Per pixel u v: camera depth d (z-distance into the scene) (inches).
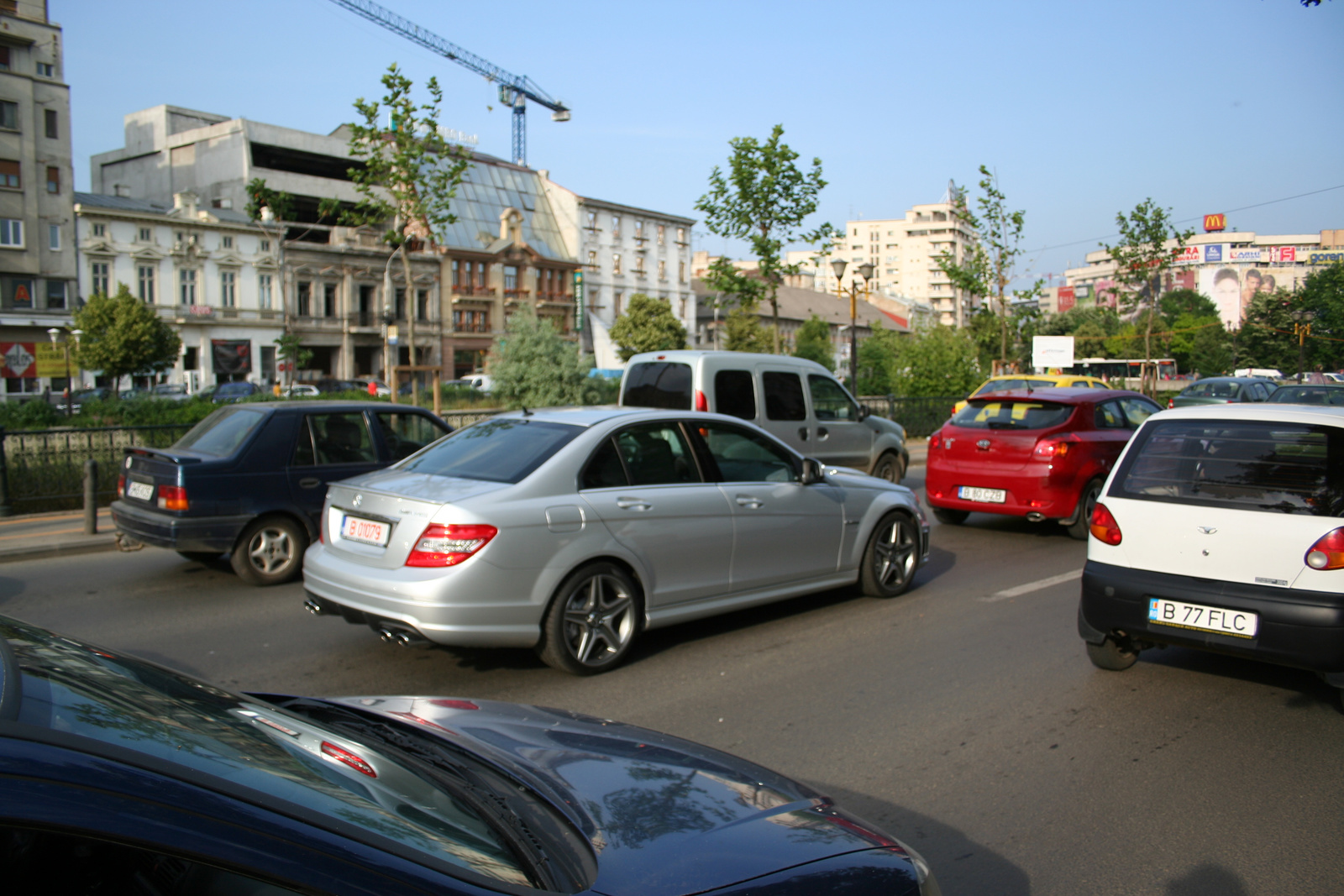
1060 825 140.8
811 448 432.5
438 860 57.2
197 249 1998.0
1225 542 186.1
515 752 88.4
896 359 1099.9
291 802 56.5
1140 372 2062.0
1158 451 205.8
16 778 44.2
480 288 2556.6
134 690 67.1
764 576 243.6
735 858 70.2
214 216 2071.9
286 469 303.7
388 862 53.7
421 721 95.0
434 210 684.7
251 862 48.7
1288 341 2443.4
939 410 937.5
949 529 425.4
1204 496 193.0
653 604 218.7
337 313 2273.6
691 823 75.6
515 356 1051.9
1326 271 1777.8
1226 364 3166.8
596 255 2893.7
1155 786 154.8
